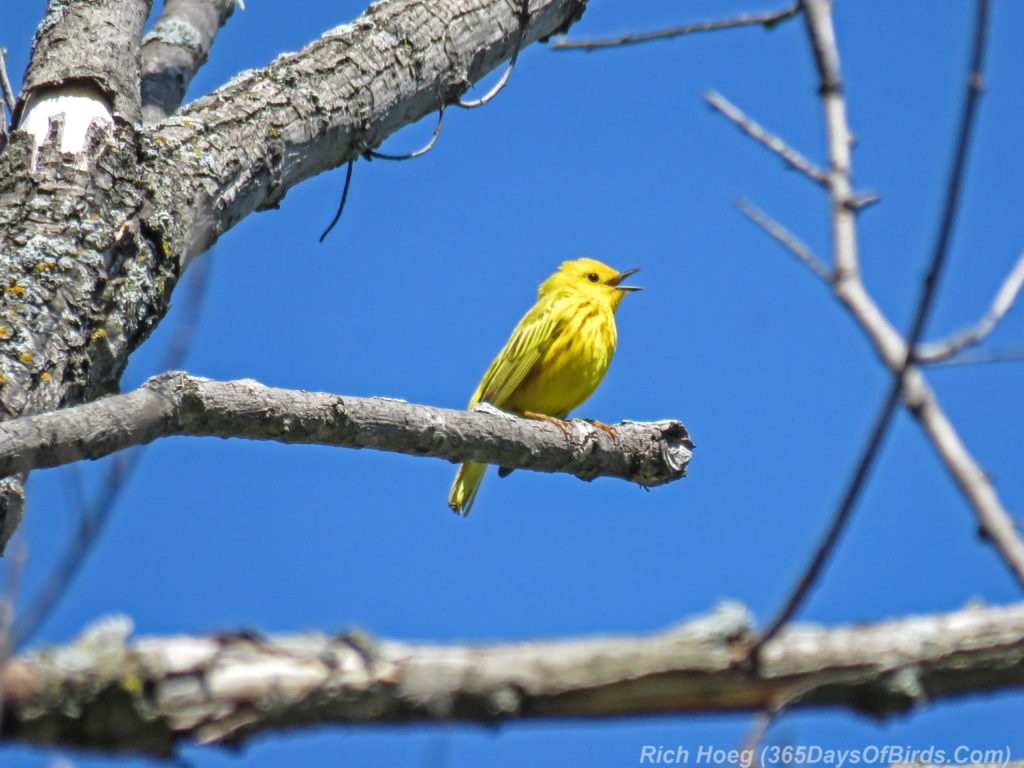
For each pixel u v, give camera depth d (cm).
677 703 539
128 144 1173
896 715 537
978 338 564
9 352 1024
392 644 546
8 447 820
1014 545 519
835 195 640
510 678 535
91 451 873
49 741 510
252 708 525
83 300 1080
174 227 1168
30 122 1175
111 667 516
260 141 1272
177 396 953
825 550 505
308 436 1078
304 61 1346
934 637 540
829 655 536
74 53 1209
